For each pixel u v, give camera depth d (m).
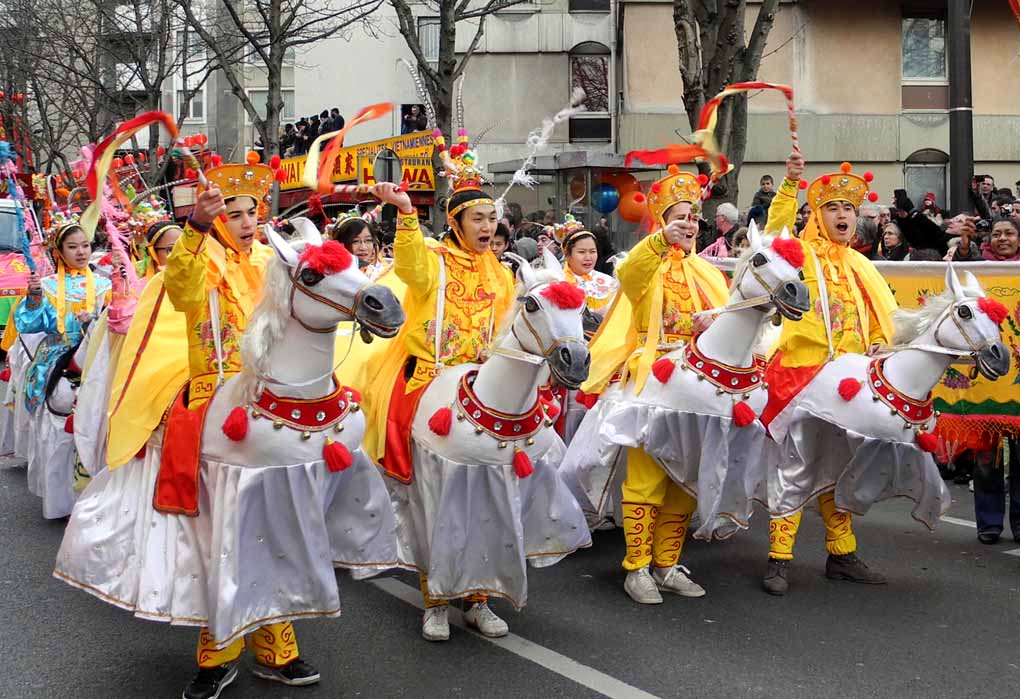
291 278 4.21
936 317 5.73
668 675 4.95
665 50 22.09
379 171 13.26
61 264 8.07
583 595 6.14
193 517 4.37
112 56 23.52
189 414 4.44
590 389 6.26
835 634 5.50
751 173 22.23
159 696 4.77
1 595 6.11
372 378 5.43
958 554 6.99
